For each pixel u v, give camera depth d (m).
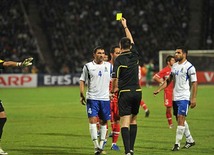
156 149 20.78
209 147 21.23
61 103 47.12
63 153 19.81
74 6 92.06
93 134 19.30
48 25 90.06
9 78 77.25
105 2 91.69
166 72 28.11
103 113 19.48
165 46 83.94
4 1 91.00
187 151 20.20
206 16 89.50
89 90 19.50
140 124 30.11
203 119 32.62
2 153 19.52
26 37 86.81
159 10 89.88
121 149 20.98
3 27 87.81
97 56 19.41
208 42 86.31
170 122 28.11
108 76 19.52
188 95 20.34
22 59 83.19
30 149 20.88
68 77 78.88
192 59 70.25
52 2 92.62
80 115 36.16
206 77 70.75
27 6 90.69
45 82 78.38
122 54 18.12
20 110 40.38
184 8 89.62
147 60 82.06
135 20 88.00
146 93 60.19
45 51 86.25
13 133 26.20
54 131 27.02
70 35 88.19
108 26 87.81
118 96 18.08
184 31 87.38
